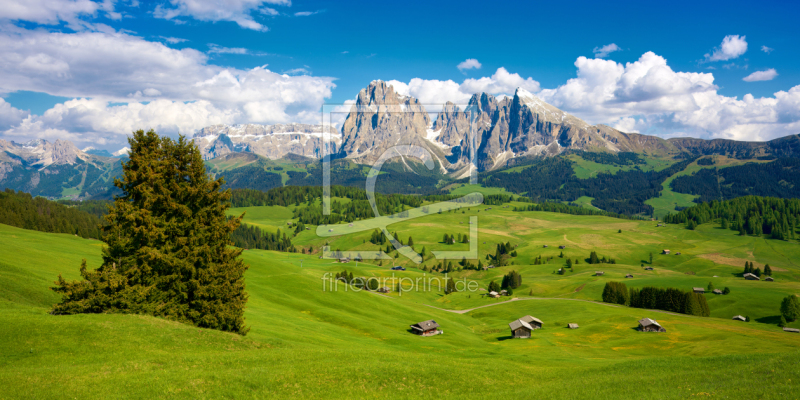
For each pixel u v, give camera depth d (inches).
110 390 1047.6
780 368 1347.2
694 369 1572.3
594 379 1497.3
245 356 1414.9
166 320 1624.0
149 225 1653.5
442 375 1439.5
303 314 3176.7
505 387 1416.1
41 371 1096.8
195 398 1063.6
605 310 4928.6
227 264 1847.9
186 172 1876.2
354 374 1338.6
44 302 1957.4
